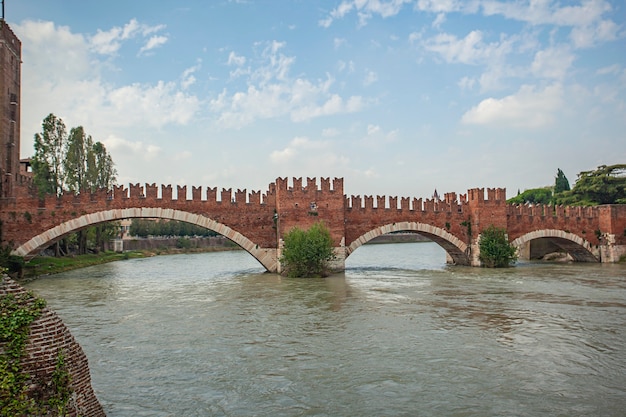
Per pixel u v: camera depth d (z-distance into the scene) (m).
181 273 65.19
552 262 76.81
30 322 11.24
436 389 18.47
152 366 21.34
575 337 25.92
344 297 39.69
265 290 44.75
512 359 22.06
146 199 54.78
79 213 53.16
